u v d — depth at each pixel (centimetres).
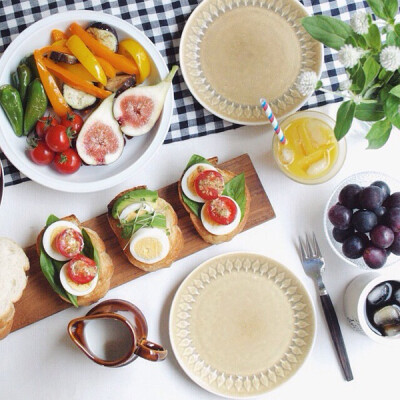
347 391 89
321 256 89
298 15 88
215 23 88
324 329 89
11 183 89
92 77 87
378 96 75
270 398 89
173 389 88
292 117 87
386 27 73
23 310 87
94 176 88
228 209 85
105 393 88
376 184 84
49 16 85
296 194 90
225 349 88
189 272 89
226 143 90
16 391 88
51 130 84
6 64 85
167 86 86
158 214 85
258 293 88
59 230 84
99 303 84
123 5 90
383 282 83
